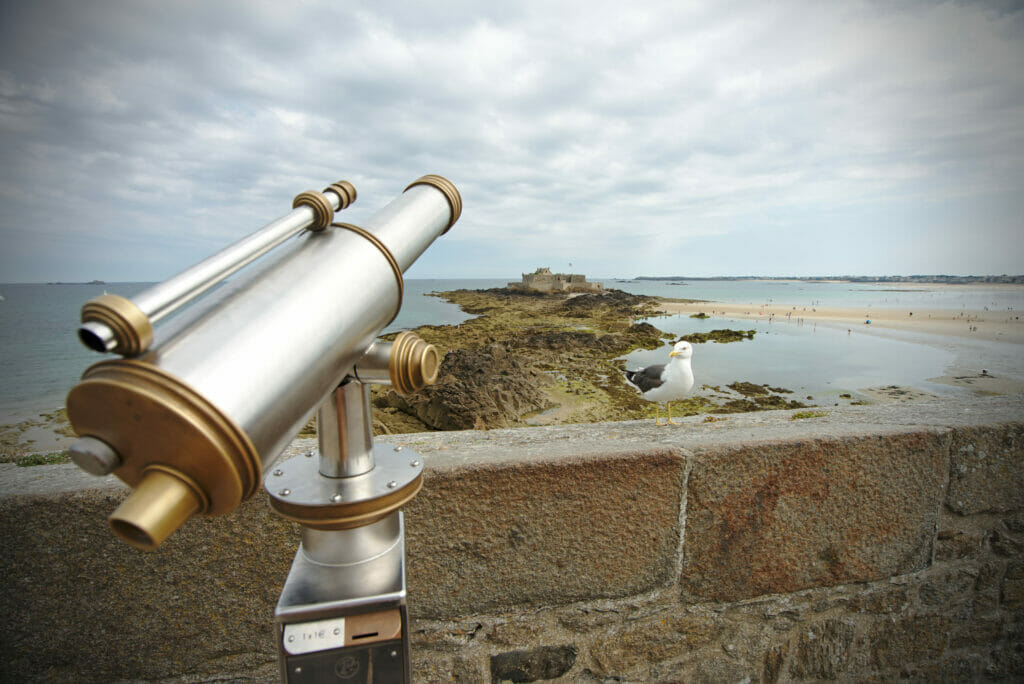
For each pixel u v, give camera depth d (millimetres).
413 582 1524
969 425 1882
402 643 823
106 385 541
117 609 1408
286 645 781
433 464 1495
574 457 1548
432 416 21109
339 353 764
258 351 648
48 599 1366
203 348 620
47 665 1401
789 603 1807
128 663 1444
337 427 858
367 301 821
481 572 1554
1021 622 2068
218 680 1510
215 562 1435
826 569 1809
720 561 1713
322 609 792
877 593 1883
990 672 2064
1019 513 1988
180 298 618
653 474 1604
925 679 1997
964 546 1947
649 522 1631
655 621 1705
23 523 1320
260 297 708
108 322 534
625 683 1720
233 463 582
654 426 2135
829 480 1749
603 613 1657
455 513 1502
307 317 716
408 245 961
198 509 627
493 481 1504
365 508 797
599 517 1589
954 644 2004
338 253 825
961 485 1895
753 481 1686
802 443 1705
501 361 25906
